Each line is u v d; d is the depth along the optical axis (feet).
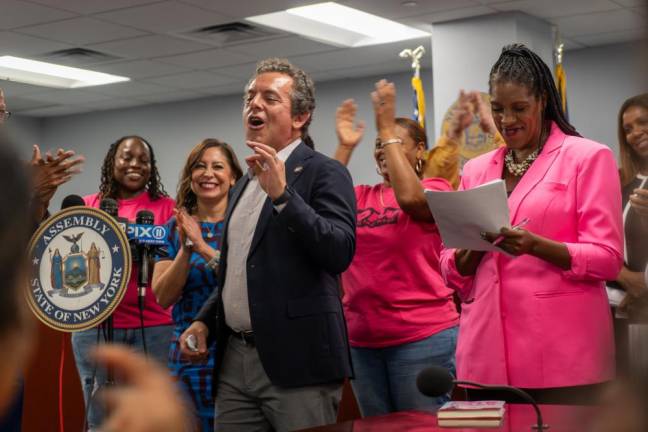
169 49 31.94
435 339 10.36
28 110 44.27
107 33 29.58
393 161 10.36
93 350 1.39
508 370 7.82
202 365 10.78
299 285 8.24
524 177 7.96
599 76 33.35
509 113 7.86
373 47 32.32
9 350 1.10
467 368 8.16
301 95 8.83
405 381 10.37
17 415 8.15
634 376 1.59
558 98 8.05
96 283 9.25
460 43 28.71
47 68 36.91
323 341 8.23
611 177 7.63
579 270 7.41
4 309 1.09
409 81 37.11
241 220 8.71
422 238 10.34
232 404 8.66
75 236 9.19
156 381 1.37
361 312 10.57
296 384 8.15
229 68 35.35
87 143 45.29
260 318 8.22
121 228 9.36
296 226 7.80
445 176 13.37
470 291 8.38
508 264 7.90
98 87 38.88
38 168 8.75
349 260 8.25
